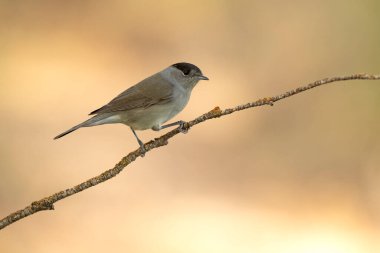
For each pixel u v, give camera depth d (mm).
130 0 25062
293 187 14742
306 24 20453
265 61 20781
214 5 23828
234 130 17703
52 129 16906
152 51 22922
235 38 22750
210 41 22984
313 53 19297
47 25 23594
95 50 22719
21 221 12352
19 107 18016
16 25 22906
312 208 13859
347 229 13008
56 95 19109
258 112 18375
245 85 19984
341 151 15688
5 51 21406
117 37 23688
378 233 12914
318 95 17594
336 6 18312
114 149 16172
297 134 16859
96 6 25000
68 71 20938
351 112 16016
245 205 14016
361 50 16859
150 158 16141
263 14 22562
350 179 14766
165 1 24781
